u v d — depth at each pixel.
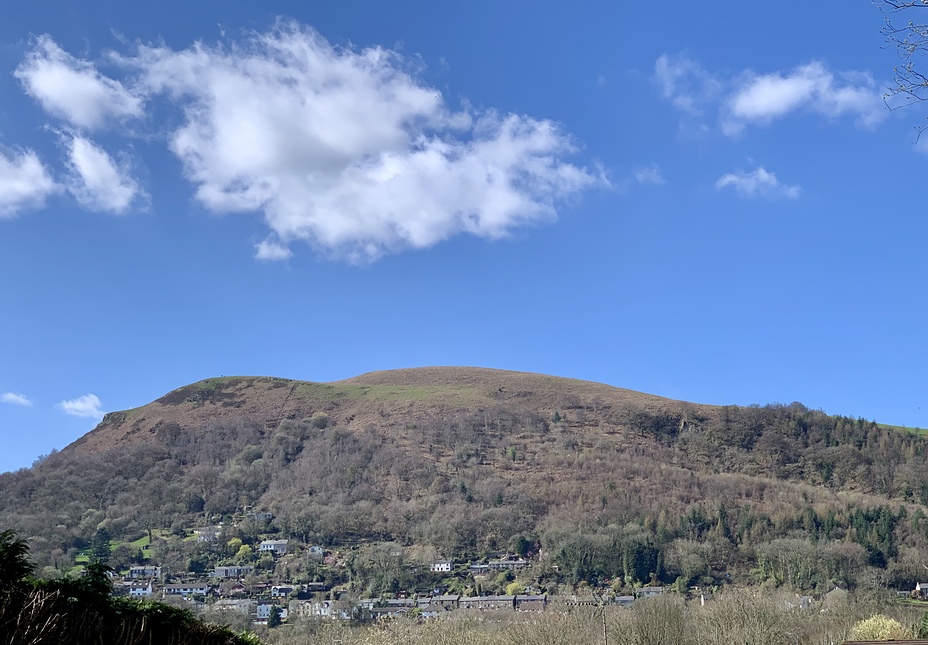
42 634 15.98
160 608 20.48
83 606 18.25
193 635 21.25
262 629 64.94
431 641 50.31
